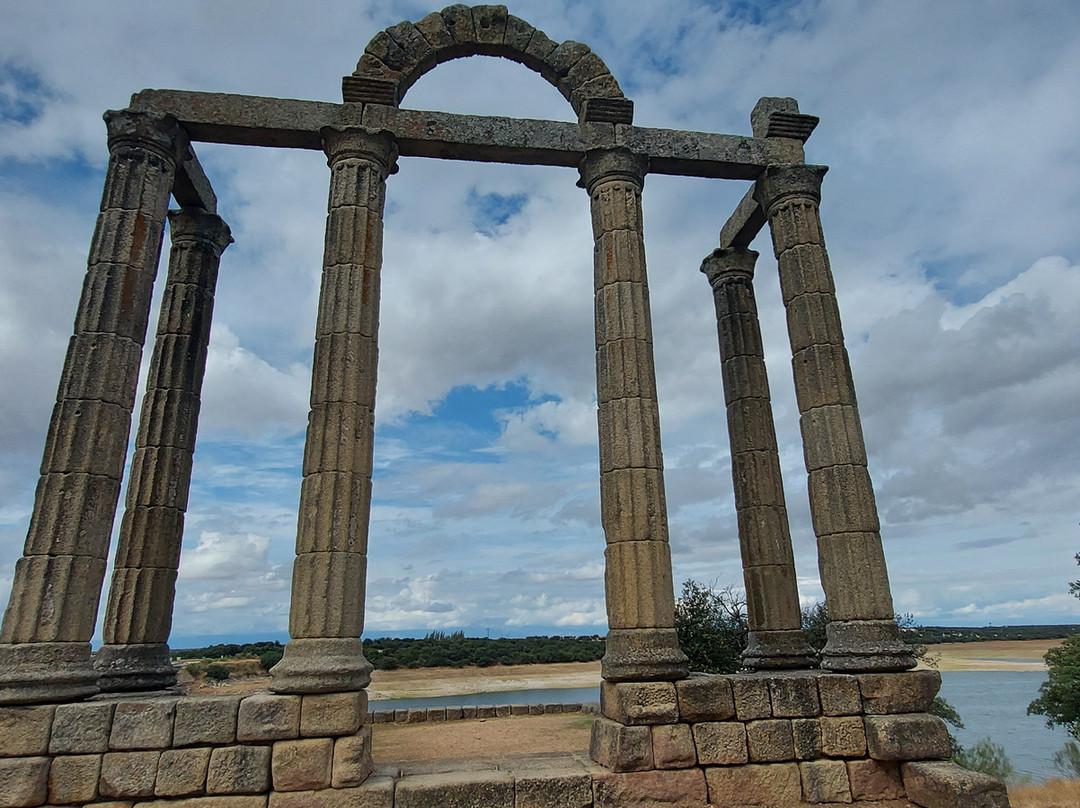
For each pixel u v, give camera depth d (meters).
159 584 13.64
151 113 13.12
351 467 11.71
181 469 14.54
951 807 9.86
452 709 22.00
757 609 15.34
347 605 11.03
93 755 9.65
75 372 11.49
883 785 11.10
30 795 9.27
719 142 15.46
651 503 12.29
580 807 10.20
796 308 14.42
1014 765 29.77
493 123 14.62
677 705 10.98
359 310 12.62
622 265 13.79
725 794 10.64
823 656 12.58
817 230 14.86
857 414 13.57
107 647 12.90
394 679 51.06
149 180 12.88
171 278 15.72
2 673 9.79
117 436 11.56
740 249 18.05
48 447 11.15
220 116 13.65
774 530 15.77
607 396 13.16
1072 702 29.28
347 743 10.14
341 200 13.32
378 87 14.26
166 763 9.71
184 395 14.90
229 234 16.89
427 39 14.96
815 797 10.87
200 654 58.66
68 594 10.49
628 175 14.48
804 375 13.98
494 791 10.09
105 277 12.02
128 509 13.93
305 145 14.30
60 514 10.74
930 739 11.16
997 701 54.59
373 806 9.79
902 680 11.66
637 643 11.45
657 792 10.45
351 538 11.38
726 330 17.58
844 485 12.98
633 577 11.85
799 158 15.71
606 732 11.10
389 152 14.07
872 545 12.65
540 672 55.62
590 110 14.95
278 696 10.29
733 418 16.95
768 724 11.12
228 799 9.68
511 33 15.37
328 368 12.21
